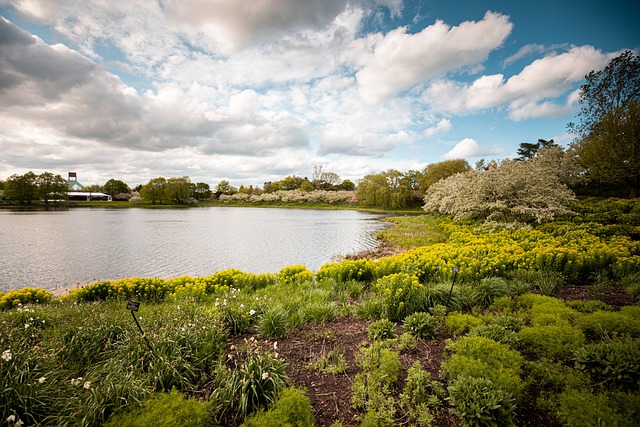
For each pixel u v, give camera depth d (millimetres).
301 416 3273
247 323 5820
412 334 5277
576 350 4152
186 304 6406
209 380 4117
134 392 3475
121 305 7176
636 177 22062
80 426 3045
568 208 17344
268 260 15961
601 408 3119
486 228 16984
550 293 6902
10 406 3107
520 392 3539
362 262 9688
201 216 49750
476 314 5980
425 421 3195
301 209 75500
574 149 28094
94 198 116312
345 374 4270
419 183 67875
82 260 15594
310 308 6457
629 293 6457
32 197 74938
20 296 7680
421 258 9148
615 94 24625
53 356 3975
